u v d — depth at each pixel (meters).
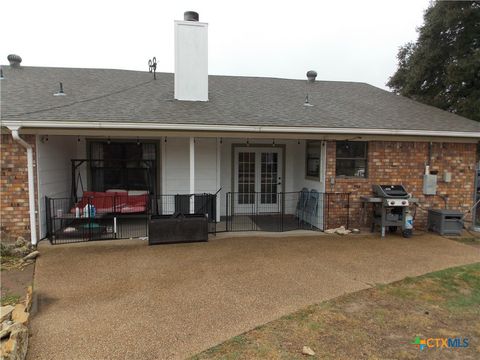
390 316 3.74
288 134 7.89
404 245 6.96
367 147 8.27
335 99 10.16
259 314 3.79
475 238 7.61
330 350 3.05
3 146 6.64
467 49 12.27
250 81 11.46
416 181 8.46
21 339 2.96
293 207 10.57
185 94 8.60
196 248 6.60
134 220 9.11
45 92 8.20
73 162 8.23
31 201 6.71
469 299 4.23
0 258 5.71
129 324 3.55
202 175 9.35
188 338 3.27
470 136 8.08
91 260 5.79
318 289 4.55
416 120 8.52
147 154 9.37
